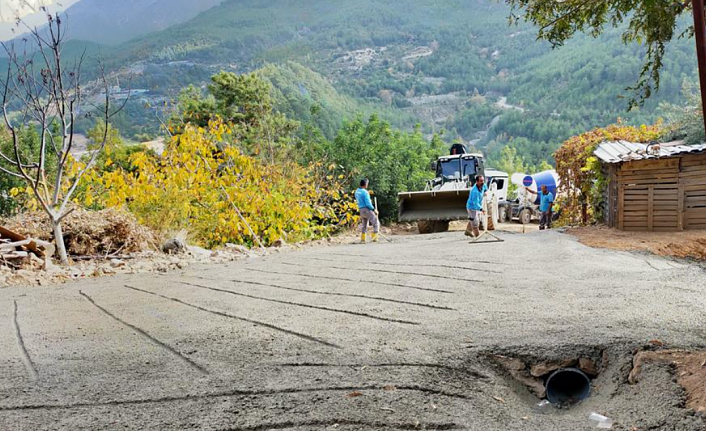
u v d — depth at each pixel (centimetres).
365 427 336
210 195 1667
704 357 395
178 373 434
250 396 384
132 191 1488
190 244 1580
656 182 1370
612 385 408
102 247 1338
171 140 1686
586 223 1745
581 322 523
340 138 3372
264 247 1641
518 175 4125
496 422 347
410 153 3500
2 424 351
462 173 2370
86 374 439
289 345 497
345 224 2433
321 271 979
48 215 1264
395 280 828
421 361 438
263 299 729
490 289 716
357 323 566
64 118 1184
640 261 936
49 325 617
